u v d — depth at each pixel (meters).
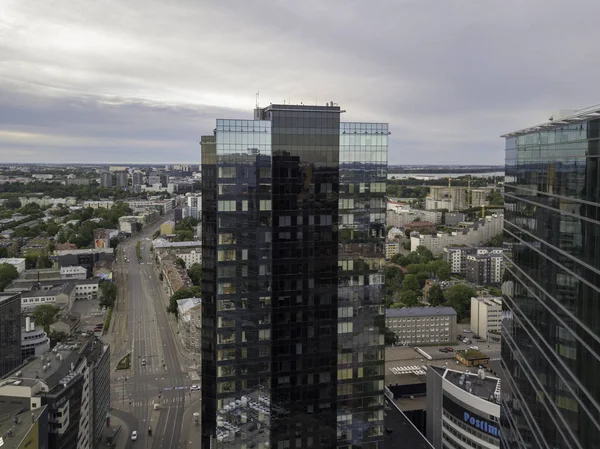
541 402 74.75
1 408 158.62
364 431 126.44
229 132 118.75
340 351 124.44
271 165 120.38
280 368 122.56
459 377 183.12
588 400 58.19
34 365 176.62
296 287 122.25
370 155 124.00
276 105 119.25
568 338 64.44
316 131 121.12
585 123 60.06
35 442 146.62
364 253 124.81
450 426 174.50
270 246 121.06
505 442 97.88
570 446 63.56
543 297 73.88
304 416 123.81
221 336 122.44
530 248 80.06
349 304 124.62
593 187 57.78
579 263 61.09
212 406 135.88
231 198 120.12
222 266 121.25
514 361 90.25
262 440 123.44
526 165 82.31
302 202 121.31
